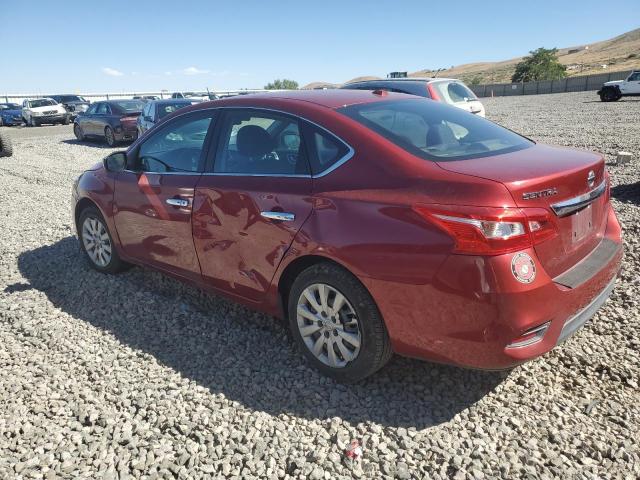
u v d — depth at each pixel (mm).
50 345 3916
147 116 15102
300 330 3361
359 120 3270
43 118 32219
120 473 2621
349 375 3168
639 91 30281
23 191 9992
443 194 2664
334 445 2766
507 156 3043
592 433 2756
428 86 11312
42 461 2723
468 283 2572
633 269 4641
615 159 9992
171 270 4285
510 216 2523
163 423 2986
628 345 3504
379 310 2916
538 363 3359
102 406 3156
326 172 3156
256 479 2564
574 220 2893
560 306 2707
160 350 3785
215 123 3926
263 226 3363
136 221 4445
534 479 2471
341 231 2953
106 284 4945
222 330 4016
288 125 3461
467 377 3262
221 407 3117
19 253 6074
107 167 4590
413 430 2832
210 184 3758
